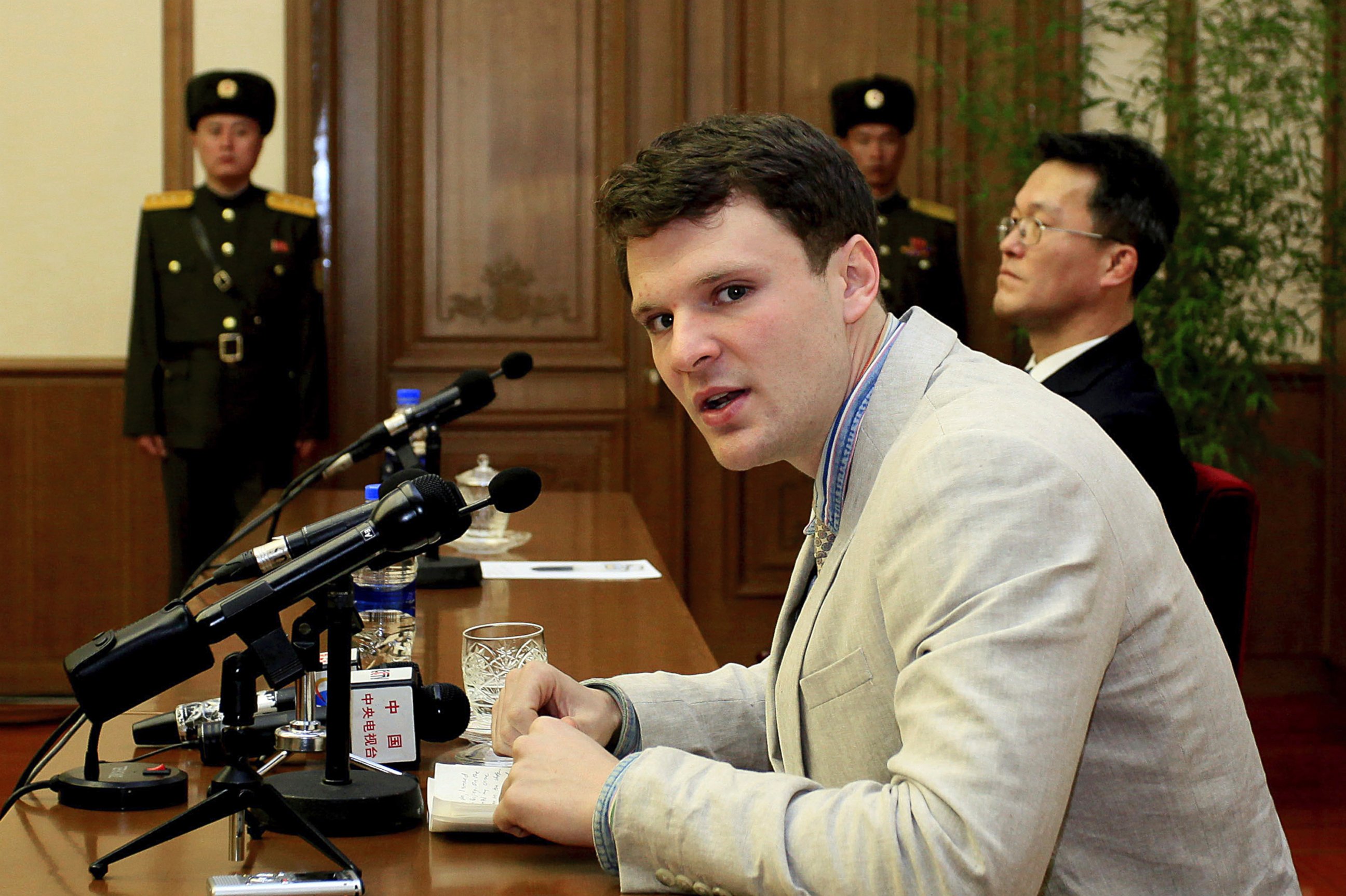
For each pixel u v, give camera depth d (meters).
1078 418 0.97
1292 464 4.54
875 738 1.00
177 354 4.02
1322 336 4.49
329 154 4.48
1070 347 2.34
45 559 4.35
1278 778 3.64
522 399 4.68
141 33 4.36
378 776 1.13
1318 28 4.04
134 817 1.11
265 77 4.24
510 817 1.01
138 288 4.04
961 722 0.82
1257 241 3.87
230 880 0.95
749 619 4.76
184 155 4.38
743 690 1.32
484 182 4.64
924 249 4.38
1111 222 2.27
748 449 1.05
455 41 4.61
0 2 4.31
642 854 0.94
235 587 2.06
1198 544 1.86
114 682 0.98
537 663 1.24
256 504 3.99
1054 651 0.84
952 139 4.64
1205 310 3.77
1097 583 0.87
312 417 4.18
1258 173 3.90
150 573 4.39
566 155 4.66
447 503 1.01
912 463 0.93
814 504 1.15
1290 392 4.52
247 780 1.00
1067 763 0.83
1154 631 0.96
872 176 4.36
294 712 1.28
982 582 0.86
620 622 1.88
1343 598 4.50
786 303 1.02
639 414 4.70
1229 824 0.99
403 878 0.98
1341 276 4.07
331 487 4.54
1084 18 4.49
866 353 1.10
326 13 4.46
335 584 1.09
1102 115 4.50
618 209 1.02
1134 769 0.97
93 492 4.36
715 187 1.00
